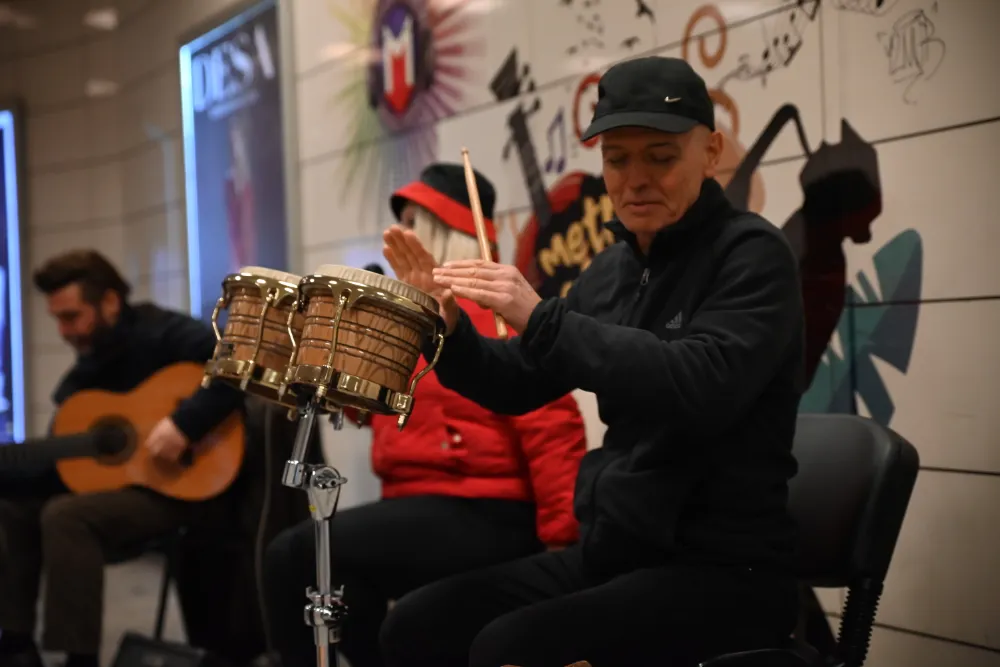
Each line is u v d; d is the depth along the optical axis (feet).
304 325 5.15
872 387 7.10
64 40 18.71
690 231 5.48
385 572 6.99
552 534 6.82
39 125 19.13
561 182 9.22
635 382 4.84
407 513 7.05
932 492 6.81
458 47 10.38
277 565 7.07
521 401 6.05
